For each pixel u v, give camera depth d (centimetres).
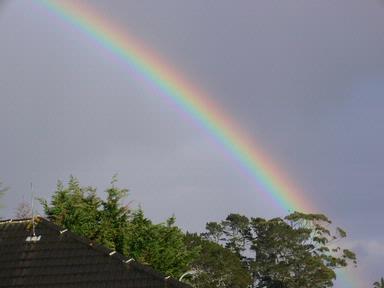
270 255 7338
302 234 7294
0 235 2108
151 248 2970
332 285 7256
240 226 7444
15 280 1914
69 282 1883
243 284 6531
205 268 6525
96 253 1981
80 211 2922
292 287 7169
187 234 6581
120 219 3028
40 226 2123
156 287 1830
